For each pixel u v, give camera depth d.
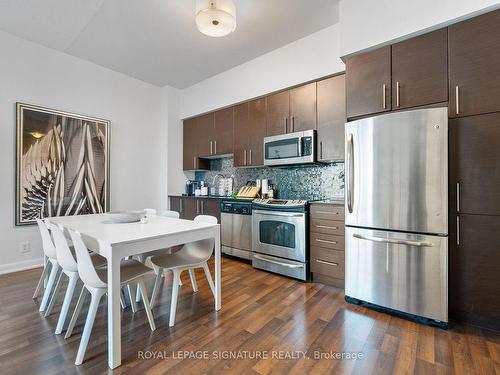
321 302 2.21
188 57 3.42
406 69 2.06
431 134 1.80
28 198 3.00
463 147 1.84
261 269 3.07
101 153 3.66
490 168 1.75
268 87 3.29
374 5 2.17
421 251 1.85
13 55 2.91
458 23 1.86
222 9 1.95
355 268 2.16
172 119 4.45
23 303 2.16
